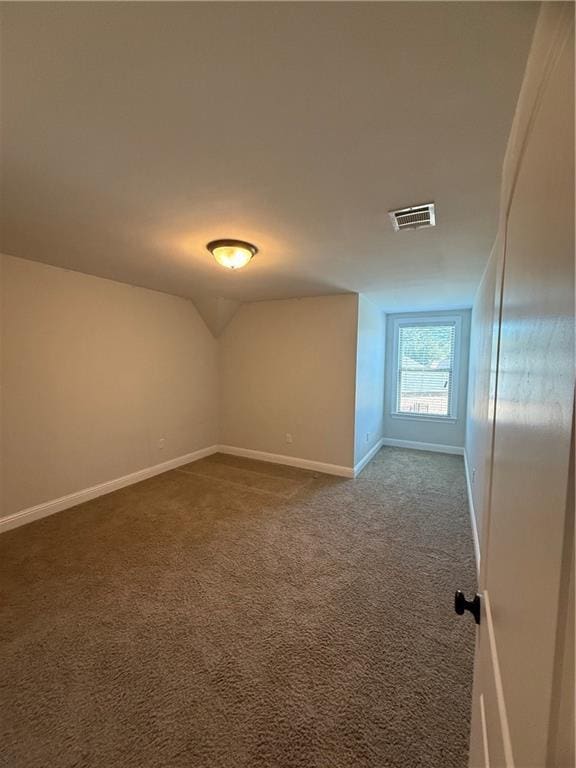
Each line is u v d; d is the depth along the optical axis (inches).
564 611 11.0
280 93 40.3
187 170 56.8
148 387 152.7
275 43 33.7
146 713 51.4
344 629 67.9
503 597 23.1
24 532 104.9
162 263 110.7
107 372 135.0
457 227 77.7
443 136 47.4
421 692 55.0
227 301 172.7
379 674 58.1
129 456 145.2
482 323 114.0
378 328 191.5
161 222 77.4
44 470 115.4
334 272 117.6
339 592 78.9
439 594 78.4
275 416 176.4
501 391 29.8
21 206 70.2
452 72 36.6
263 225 78.4
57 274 117.1
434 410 202.2
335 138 48.4
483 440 88.6
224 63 36.1
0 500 105.0
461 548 97.8
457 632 67.4
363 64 35.9
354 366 155.2
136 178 59.2
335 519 115.0
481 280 124.6
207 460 180.2
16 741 47.6
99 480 133.2
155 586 80.4
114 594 77.5
